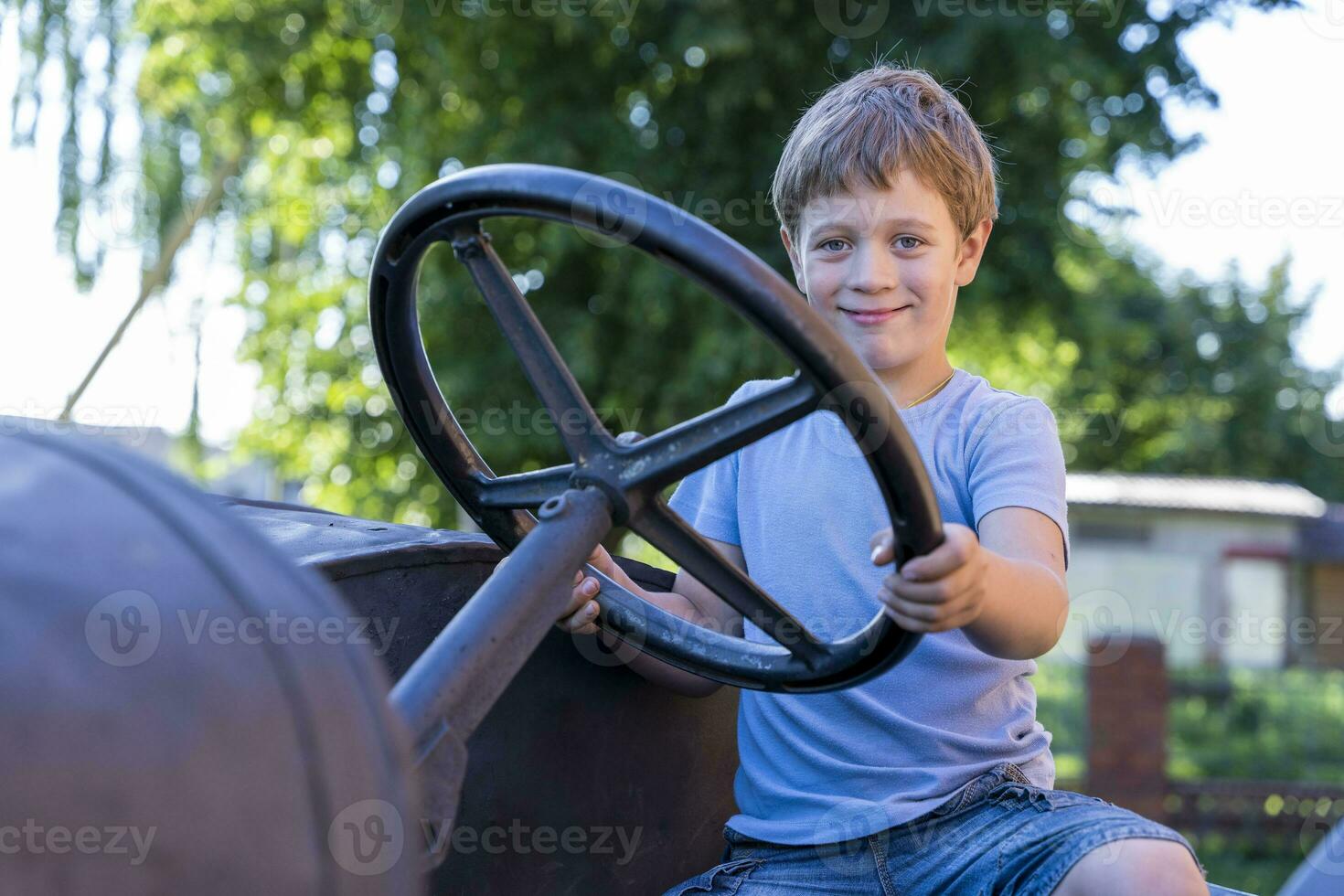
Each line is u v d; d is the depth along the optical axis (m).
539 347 0.88
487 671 0.71
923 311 1.13
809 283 1.16
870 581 1.13
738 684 0.96
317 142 7.41
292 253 7.71
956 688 1.09
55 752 0.40
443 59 6.12
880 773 1.07
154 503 0.49
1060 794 1.04
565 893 1.07
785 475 1.20
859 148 1.12
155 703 0.43
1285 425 16.75
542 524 0.81
